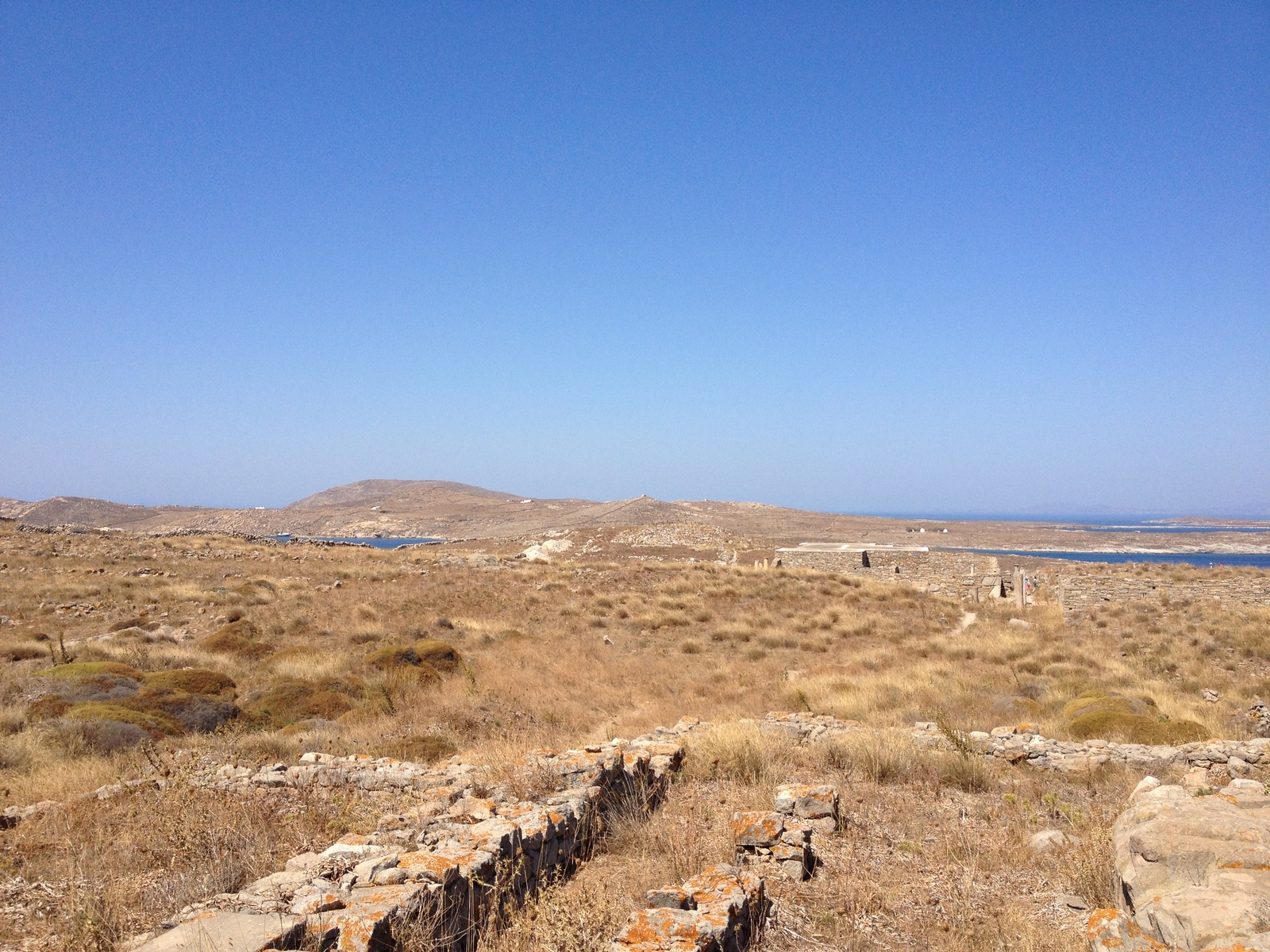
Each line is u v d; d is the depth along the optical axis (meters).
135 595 28.88
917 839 8.30
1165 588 28.77
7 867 6.48
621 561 51.00
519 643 24.52
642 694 19.06
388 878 5.15
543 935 5.00
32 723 12.55
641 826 8.29
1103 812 8.56
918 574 45.69
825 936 5.91
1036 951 5.47
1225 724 15.12
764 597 36.41
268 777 9.76
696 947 4.69
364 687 16.91
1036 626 28.94
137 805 7.92
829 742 12.15
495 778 9.09
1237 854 5.02
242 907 4.79
